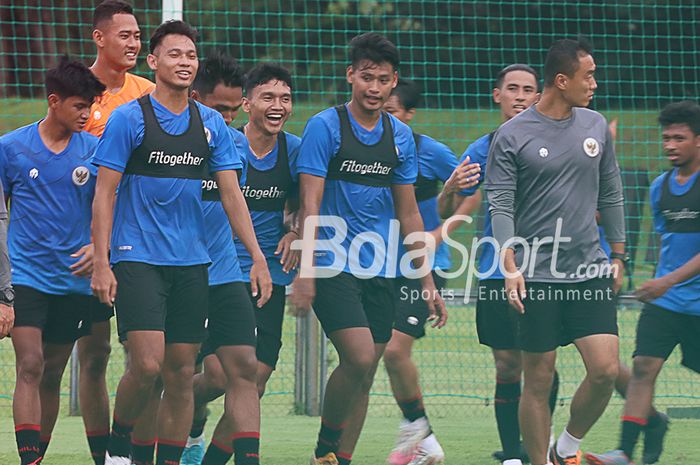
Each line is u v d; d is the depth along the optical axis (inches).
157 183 738.8
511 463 893.8
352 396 832.3
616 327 792.3
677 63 2447.1
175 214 745.0
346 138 824.3
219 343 784.3
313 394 1224.2
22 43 2257.6
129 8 876.0
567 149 781.9
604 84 2437.3
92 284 726.5
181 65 738.2
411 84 960.9
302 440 1057.5
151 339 731.4
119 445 778.2
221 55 856.3
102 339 821.2
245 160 840.3
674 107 861.2
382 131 837.2
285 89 847.7
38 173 776.3
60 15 2267.5
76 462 934.4
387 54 822.5
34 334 775.1
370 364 818.8
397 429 1135.6
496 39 2593.5
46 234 778.8
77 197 784.9
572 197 783.1
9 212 785.6
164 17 1289.4
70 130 781.3
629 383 882.1
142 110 738.2
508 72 937.5
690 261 844.0
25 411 765.3
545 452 799.7
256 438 768.3
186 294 752.3
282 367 1507.1
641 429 869.8
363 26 2576.3
